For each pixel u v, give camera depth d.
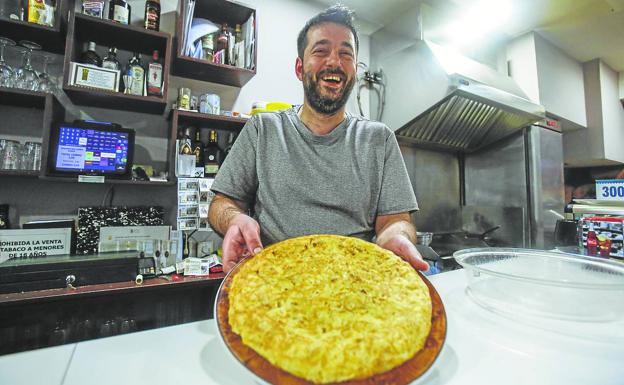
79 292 1.21
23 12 1.49
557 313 0.64
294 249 0.59
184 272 1.51
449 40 2.43
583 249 1.46
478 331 0.57
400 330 0.42
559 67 3.01
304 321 0.43
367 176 1.08
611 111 3.35
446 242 2.52
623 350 0.51
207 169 1.79
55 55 1.65
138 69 1.66
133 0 1.85
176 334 0.55
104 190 1.73
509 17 2.57
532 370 0.45
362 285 0.51
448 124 2.37
